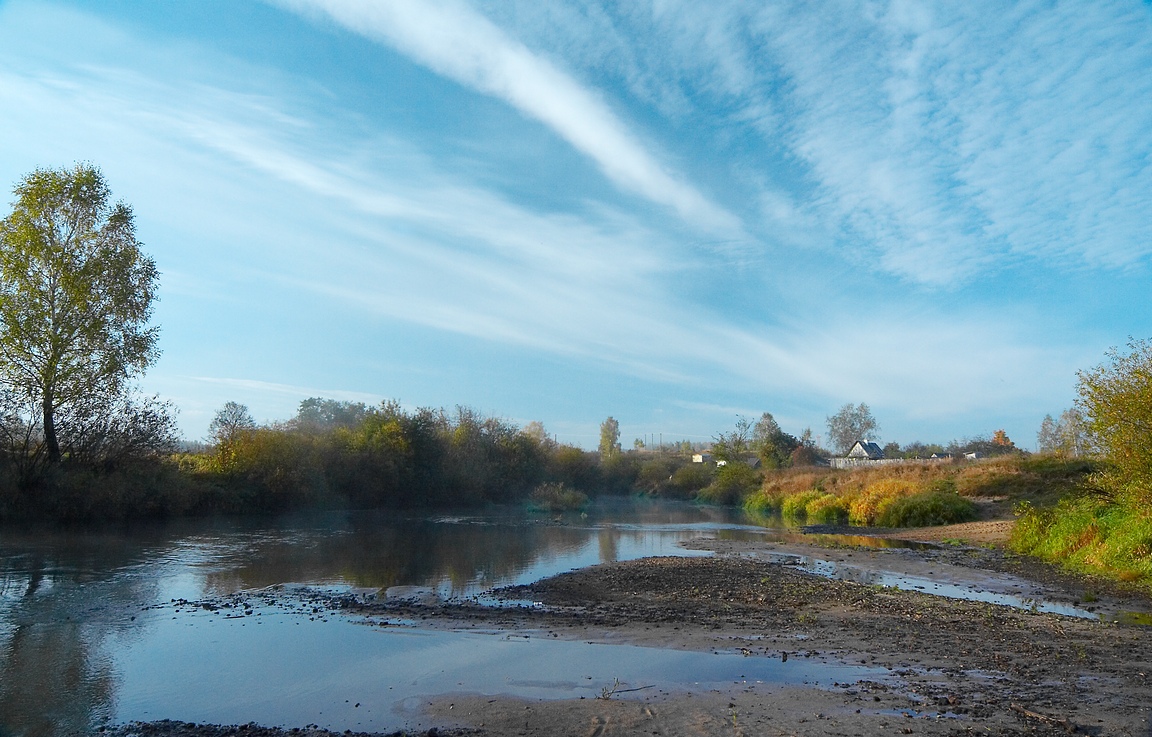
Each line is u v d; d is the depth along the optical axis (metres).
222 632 11.62
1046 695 8.01
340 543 25.77
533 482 68.88
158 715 7.73
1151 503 18.20
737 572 19.27
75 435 29.08
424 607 13.88
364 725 7.32
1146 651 10.27
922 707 7.58
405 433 53.16
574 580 17.61
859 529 35.97
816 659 9.85
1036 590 16.41
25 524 26.92
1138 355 18.83
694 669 9.36
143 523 30.81
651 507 62.00
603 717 7.38
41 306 27.06
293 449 41.88
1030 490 36.91
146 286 30.55
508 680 8.92
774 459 80.62
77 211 28.47
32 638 11.09
